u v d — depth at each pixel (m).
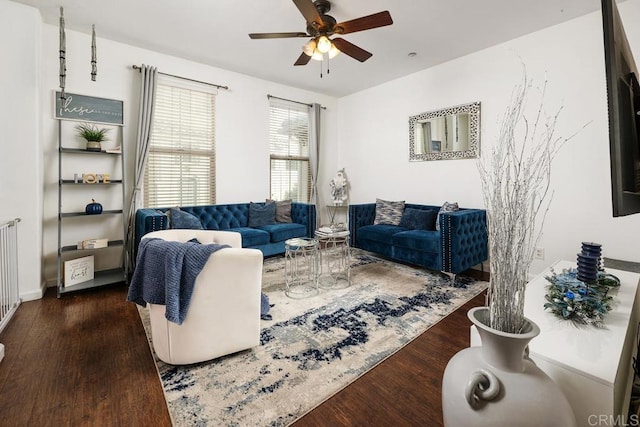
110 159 3.50
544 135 3.16
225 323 1.81
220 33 3.25
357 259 4.28
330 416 1.42
